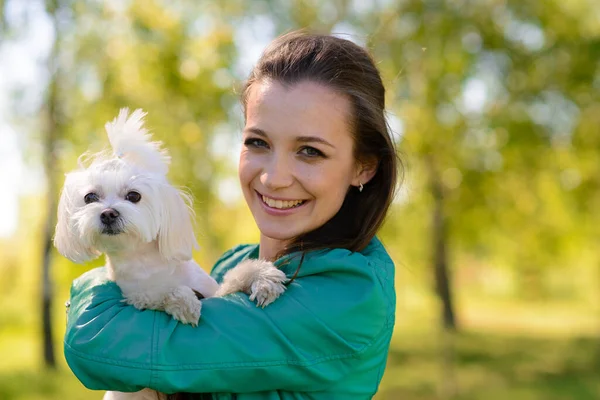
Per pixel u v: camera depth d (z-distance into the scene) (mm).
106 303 1973
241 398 1825
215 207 11195
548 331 18844
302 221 2059
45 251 11477
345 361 1865
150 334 1798
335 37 2193
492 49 10914
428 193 12570
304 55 2061
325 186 2025
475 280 31328
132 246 2400
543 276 28812
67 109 10773
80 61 10641
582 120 11812
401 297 22906
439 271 14664
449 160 11828
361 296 1881
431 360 13805
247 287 1938
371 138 2145
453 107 11062
